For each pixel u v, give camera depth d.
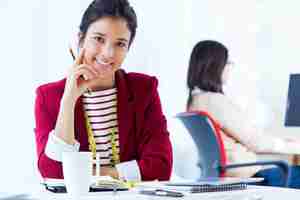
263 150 3.17
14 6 2.85
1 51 2.80
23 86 2.86
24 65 2.87
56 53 2.99
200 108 3.09
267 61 4.14
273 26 4.14
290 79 3.65
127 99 1.62
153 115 1.67
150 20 3.65
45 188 1.20
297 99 3.60
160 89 3.71
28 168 2.83
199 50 3.14
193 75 3.15
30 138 2.85
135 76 1.70
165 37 3.74
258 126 4.05
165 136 1.66
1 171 2.76
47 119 1.59
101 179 1.25
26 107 2.86
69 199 1.00
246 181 1.21
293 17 4.08
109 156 1.59
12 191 1.04
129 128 1.61
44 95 1.62
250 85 4.11
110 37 1.57
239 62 4.11
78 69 1.49
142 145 1.63
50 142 1.43
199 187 1.11
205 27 3.98
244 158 3.11
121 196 1.05
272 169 2.97
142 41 3.59
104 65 1.57
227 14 4.09
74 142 1.44
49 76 2.96
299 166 3.32
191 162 3.81
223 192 1.14
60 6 3.01
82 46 1.63
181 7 3.83
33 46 2.91
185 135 3.82
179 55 3.81
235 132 3.08
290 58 4.08
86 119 1.58
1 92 2.79
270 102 4.09
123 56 1.61
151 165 1.54
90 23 1.60
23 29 2.87
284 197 1.08
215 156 2.78
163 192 1.06
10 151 2.79
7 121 2.79
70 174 1.05
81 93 1.50
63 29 3.01
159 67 3.70
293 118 3.61
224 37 4.07
